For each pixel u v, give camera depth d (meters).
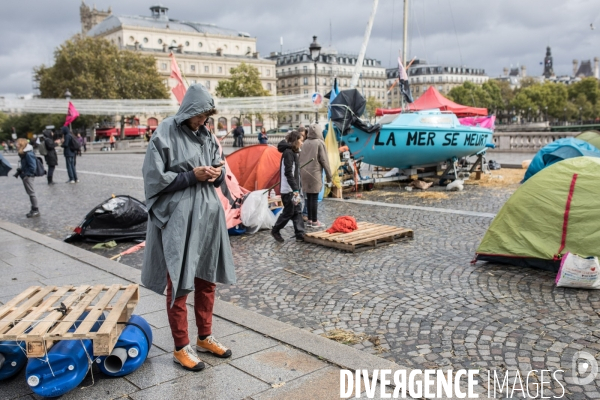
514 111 123.00
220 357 4.04
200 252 3.73
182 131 3.68
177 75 12.37
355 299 5.60
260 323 4.72
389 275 6.41
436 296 5.58
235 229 8.98
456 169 14.99
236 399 3.42
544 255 6.22
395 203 12.02
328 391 3.50
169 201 3.61
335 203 12.18
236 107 37.34
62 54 65.62
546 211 6.33
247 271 6.85
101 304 3.83
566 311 5.02
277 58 126.94
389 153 14.30
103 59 65.25
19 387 3.67
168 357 4.07
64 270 6.82
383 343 4.45
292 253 7.69
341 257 7.34
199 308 4.02
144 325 3.94
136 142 48.91
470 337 4.50
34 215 11.62
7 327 3.52
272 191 11.05
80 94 63.38
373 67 128.88
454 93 113.31
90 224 8.85
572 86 132.25
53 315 3.63
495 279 6.08
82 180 18.88
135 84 67.50
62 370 3.44
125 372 3.73
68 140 17.91
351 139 14.20
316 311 5.31
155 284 3.76
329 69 118.31
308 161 9.04
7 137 89.94
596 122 125.19
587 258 5.69
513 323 4.78
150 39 96.31
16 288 6.06
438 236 8.40
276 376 3.73
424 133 14.16
